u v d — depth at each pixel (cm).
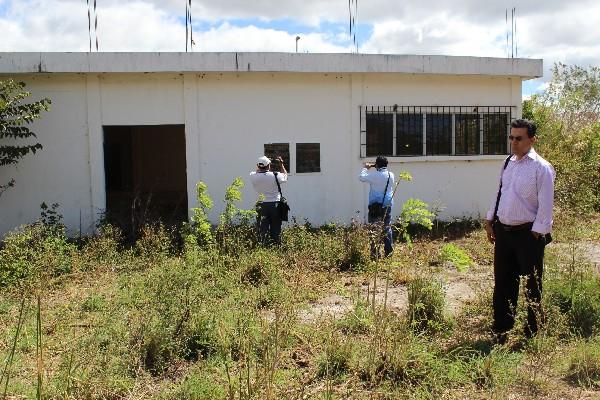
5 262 738
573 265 624
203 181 1091
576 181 1323
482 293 628
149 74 1063
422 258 770
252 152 1107
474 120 1210
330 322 514
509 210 500
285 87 1112
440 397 400
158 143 1747
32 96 1041
